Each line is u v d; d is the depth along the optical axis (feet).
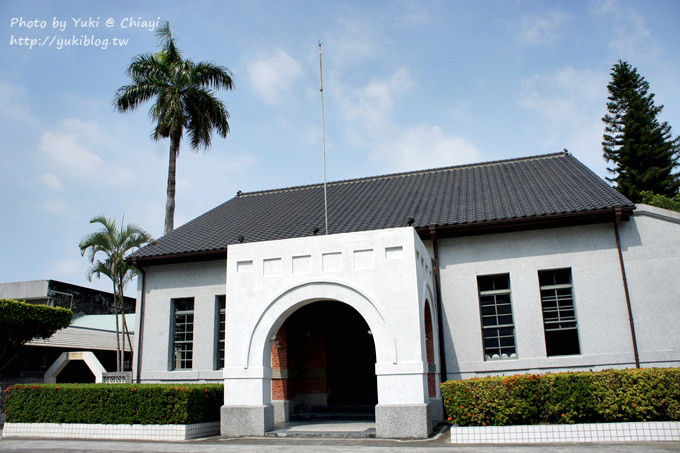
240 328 40.22
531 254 45.75
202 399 40.52
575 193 48.98
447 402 34.30
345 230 49.60
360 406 47.44
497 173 62.34
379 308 37.19
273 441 35.68
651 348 41.78
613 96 125.90
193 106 78.64
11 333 56.18
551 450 28.78
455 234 47.42
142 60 77.66
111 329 91.97
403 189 62.64
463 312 46.01
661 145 117.80
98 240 67.77
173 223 75.92
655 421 31.35
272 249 41.04
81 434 41.06
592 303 43.68
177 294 54.19
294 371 49.32
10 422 44.01
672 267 42.78
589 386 32.68
